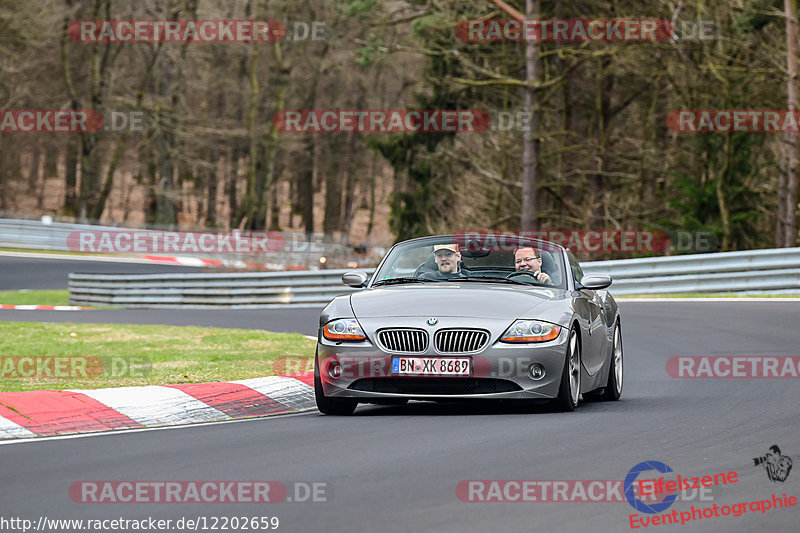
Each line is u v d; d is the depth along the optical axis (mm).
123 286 86688
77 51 191125
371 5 119125
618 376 31281
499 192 133750
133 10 174750
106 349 42156
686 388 32438
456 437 22406
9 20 153125
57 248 145000
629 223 129875
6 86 179750
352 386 26234
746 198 112312
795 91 97938
